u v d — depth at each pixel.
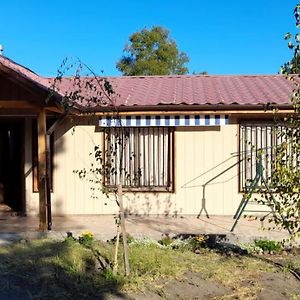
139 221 13.27
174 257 9.20
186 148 14.34
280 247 9.97
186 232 11.62
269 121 14.02
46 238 10.95
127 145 14.40
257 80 17.61
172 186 14.34
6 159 15.55
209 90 15.62
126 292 7.48
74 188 14.49
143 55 47.59
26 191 14.64
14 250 9.48
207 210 14.27
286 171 7.18
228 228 12.17
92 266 8.53
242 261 9.14
